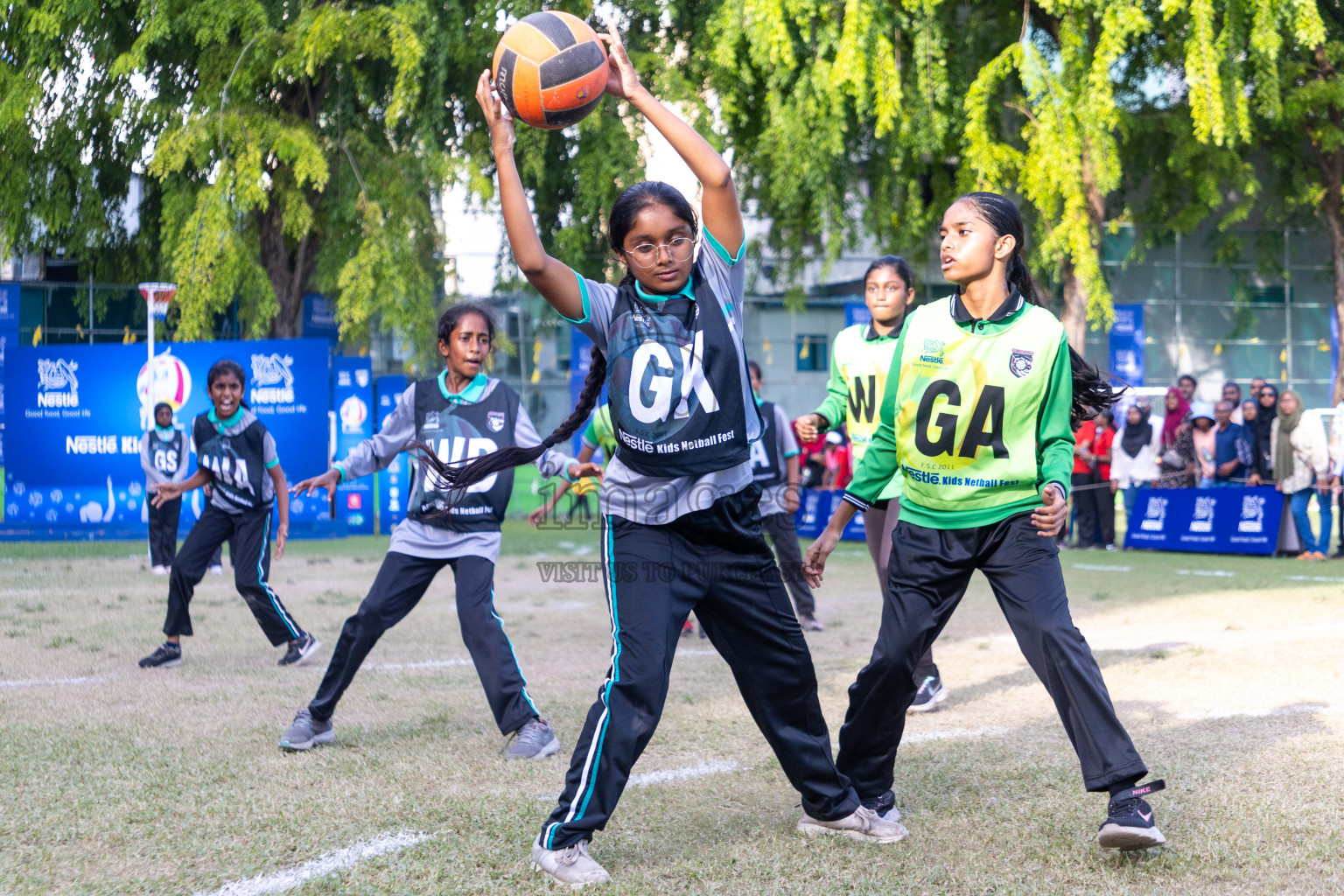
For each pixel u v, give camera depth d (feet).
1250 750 12.44
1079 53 49.52
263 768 12.55
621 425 8.96
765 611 9.38
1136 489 44.14
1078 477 44.75
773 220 59.57
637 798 11.23
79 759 12.98
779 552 24.18
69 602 28.27
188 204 50.75
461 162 50.67
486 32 51.98
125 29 53.06
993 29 56.24
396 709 15.88
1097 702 9.12
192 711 15.69
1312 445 38.19
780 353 83.66
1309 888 8.39
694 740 13.74
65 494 47.96
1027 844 9.59
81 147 53.98
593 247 56.18
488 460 10.25
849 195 57.16
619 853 9.56
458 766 12.64
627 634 9.11
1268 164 70.28
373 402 52.29
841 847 9.62
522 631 23.70
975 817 10.37
